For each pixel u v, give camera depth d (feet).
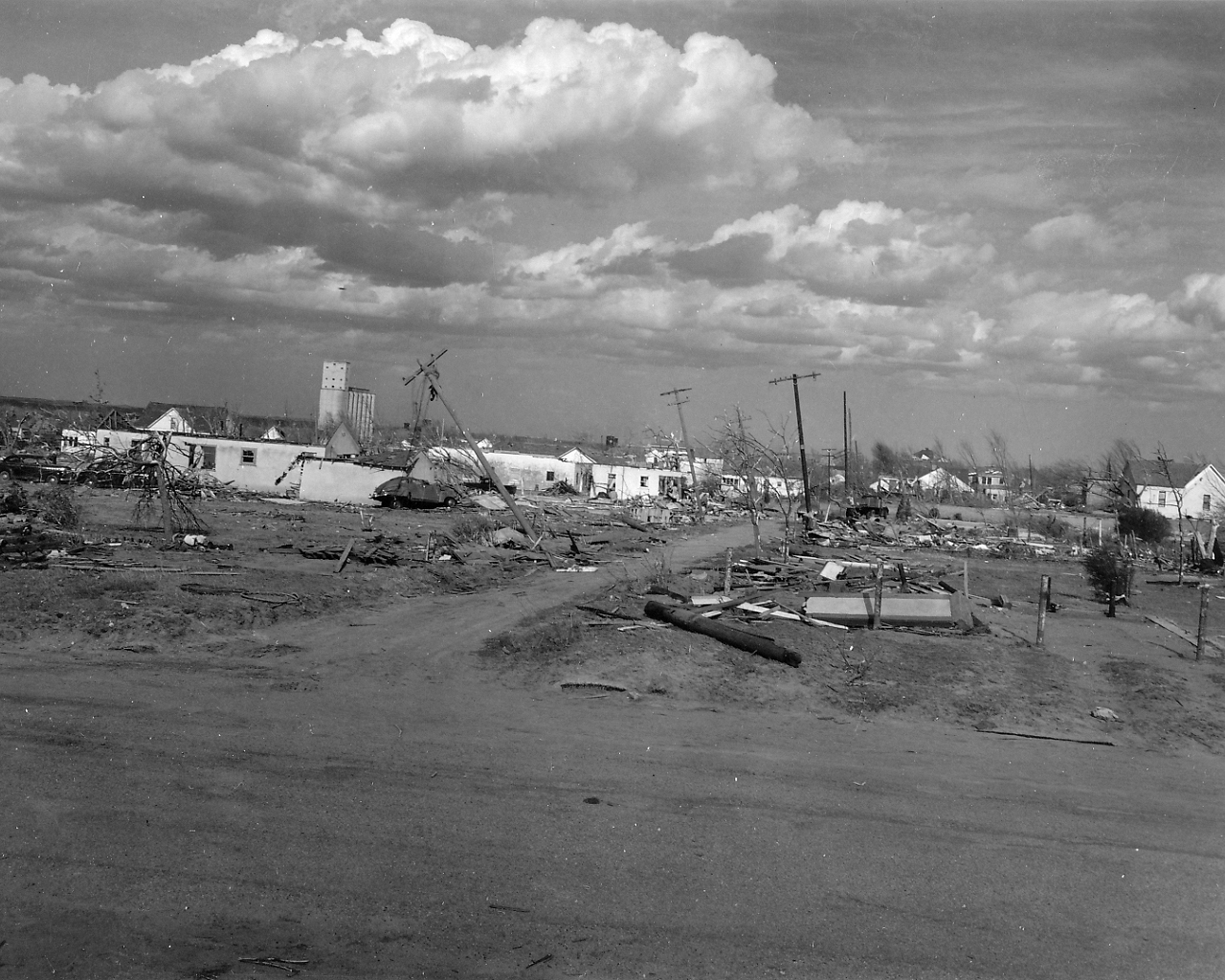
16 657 46.44
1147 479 246.06
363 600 69.46
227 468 197.06
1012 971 21.80
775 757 37.22
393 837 27.22
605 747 37.24
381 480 188.03
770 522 199.93
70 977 19.45
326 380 287.48
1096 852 29.19
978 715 44.55
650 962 21.36
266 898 23.21
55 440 247.91
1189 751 41.14
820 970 21.40
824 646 55.42
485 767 34.01
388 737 37.01
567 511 186.39
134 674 44.55
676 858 26.96
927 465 343.26
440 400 143.95
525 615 65.92
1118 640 65.26
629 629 57.52
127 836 26.16
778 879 26.03
